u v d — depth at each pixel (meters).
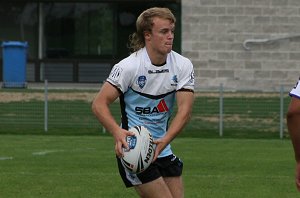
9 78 69.56
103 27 79.12
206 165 36.56
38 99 57.09
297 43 73.25
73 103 56.50
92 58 79.12
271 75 73.38
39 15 79.00
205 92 57.69
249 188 29.86
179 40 76.50
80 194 28.30
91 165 36.19
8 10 79.25
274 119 55.25
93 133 54.06
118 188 29.61
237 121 54.78
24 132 54.41
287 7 73.06
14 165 36.06
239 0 73.12
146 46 16.20
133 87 16.20
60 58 79.06
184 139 50.59
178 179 17.05
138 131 15.55
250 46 73.38
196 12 73.38
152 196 16.39
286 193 28.83
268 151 43.03
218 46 73.44
